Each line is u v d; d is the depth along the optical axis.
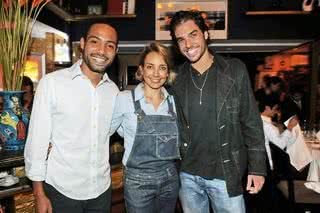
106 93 1.76
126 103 1.83
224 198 1.83
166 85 1.96
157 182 1.84
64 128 1.63
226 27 3.94
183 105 1.85
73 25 3.90
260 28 3.98
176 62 2.04
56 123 1.63
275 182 2.67
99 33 1.64
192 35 1.73
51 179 1.64
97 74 1.71
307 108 4.16
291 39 3.98
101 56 1.65
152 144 1.82
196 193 1.94
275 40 3.99
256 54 4.06
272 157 2.66
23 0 2.21
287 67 4.07
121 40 4.01
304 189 2.65
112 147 2.69
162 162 1.85
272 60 4.05
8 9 2.13
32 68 2.75
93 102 1.68
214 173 1.83
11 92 2.02
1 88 2.27
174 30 1.78
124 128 1.87
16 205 2.04
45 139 1.61
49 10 3.25
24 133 2.06
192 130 1.83
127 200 1.88
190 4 3.92
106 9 3.83
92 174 1.70
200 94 1.81
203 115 1.80
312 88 4.15
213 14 3.92
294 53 4.05
